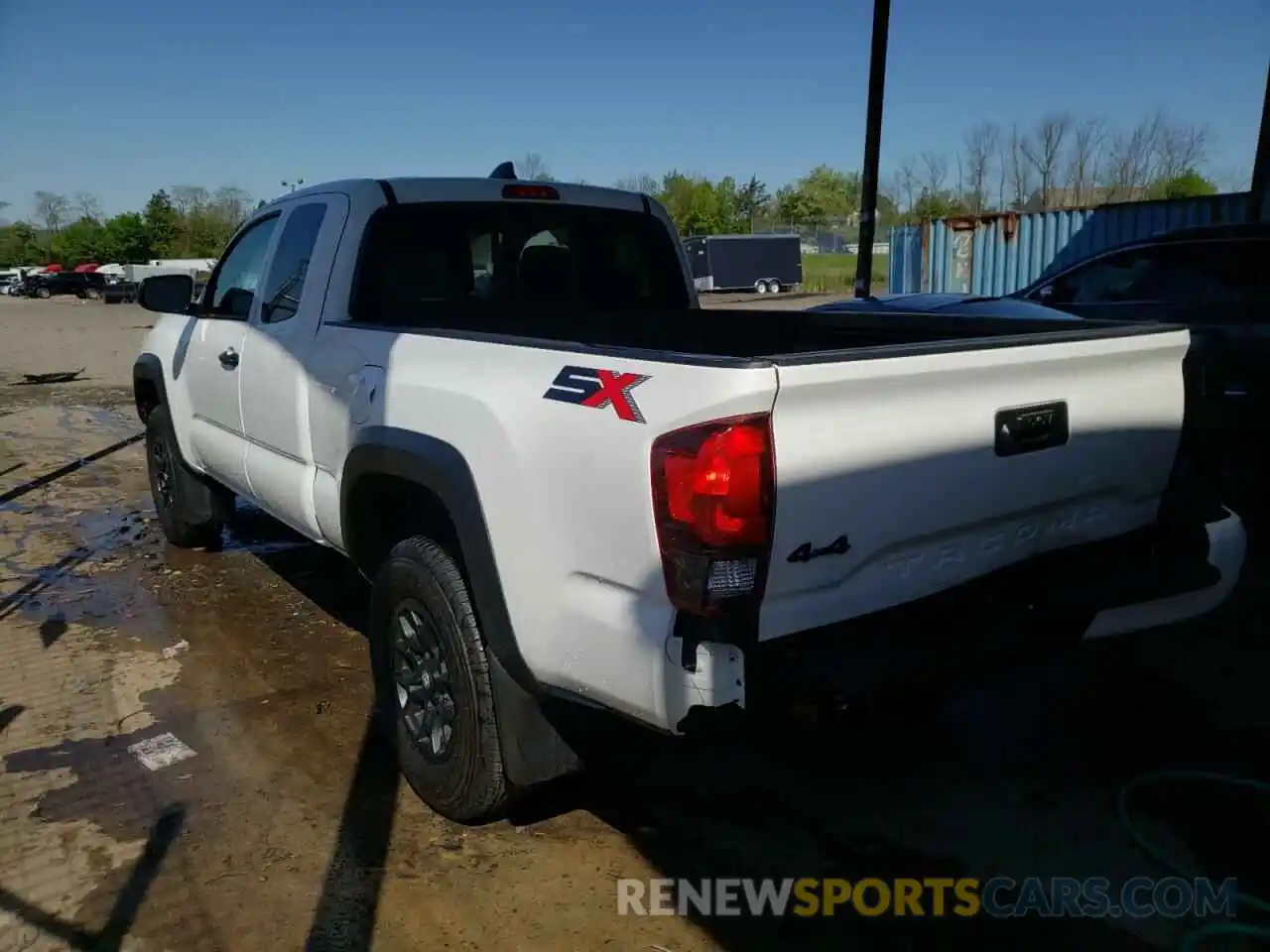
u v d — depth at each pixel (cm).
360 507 368
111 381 1547
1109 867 312
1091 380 308
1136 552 331
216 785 359
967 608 287
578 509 265
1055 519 309
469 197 442
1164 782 357
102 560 613
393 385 336
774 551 241
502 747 308
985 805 345
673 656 243
